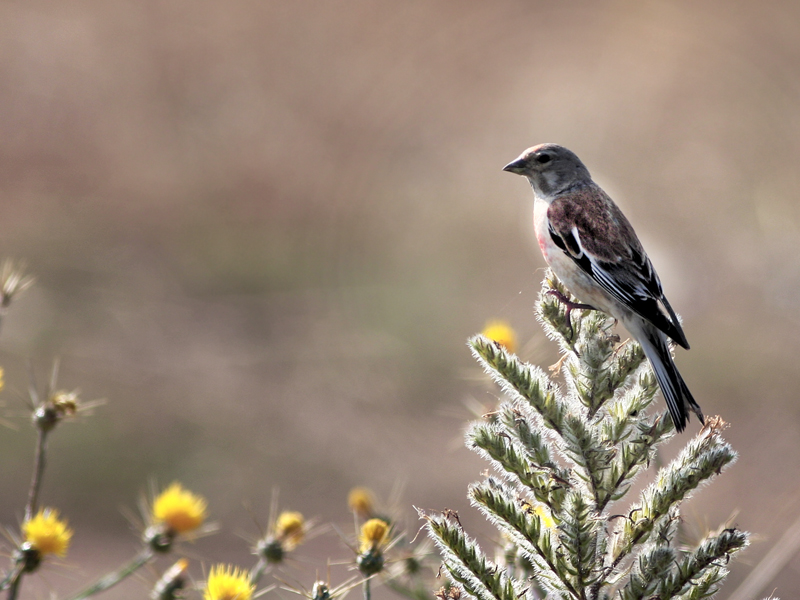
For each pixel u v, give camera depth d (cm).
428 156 1931
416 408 1277
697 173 1639
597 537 277
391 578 443
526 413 300
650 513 277
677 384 354
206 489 1092
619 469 287
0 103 2055
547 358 1068
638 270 551
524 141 1920
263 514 1051
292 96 2106
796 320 1331
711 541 262
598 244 560
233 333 1454
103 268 1614
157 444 1158
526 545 273
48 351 1338
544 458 284
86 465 1103
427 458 1170
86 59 2112
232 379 1308
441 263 1620
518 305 1495
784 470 1084
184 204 1819
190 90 2103
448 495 1095
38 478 437
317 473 1132
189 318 1496
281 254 1670
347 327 1454
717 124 1797
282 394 1291
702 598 261
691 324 1353
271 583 822
